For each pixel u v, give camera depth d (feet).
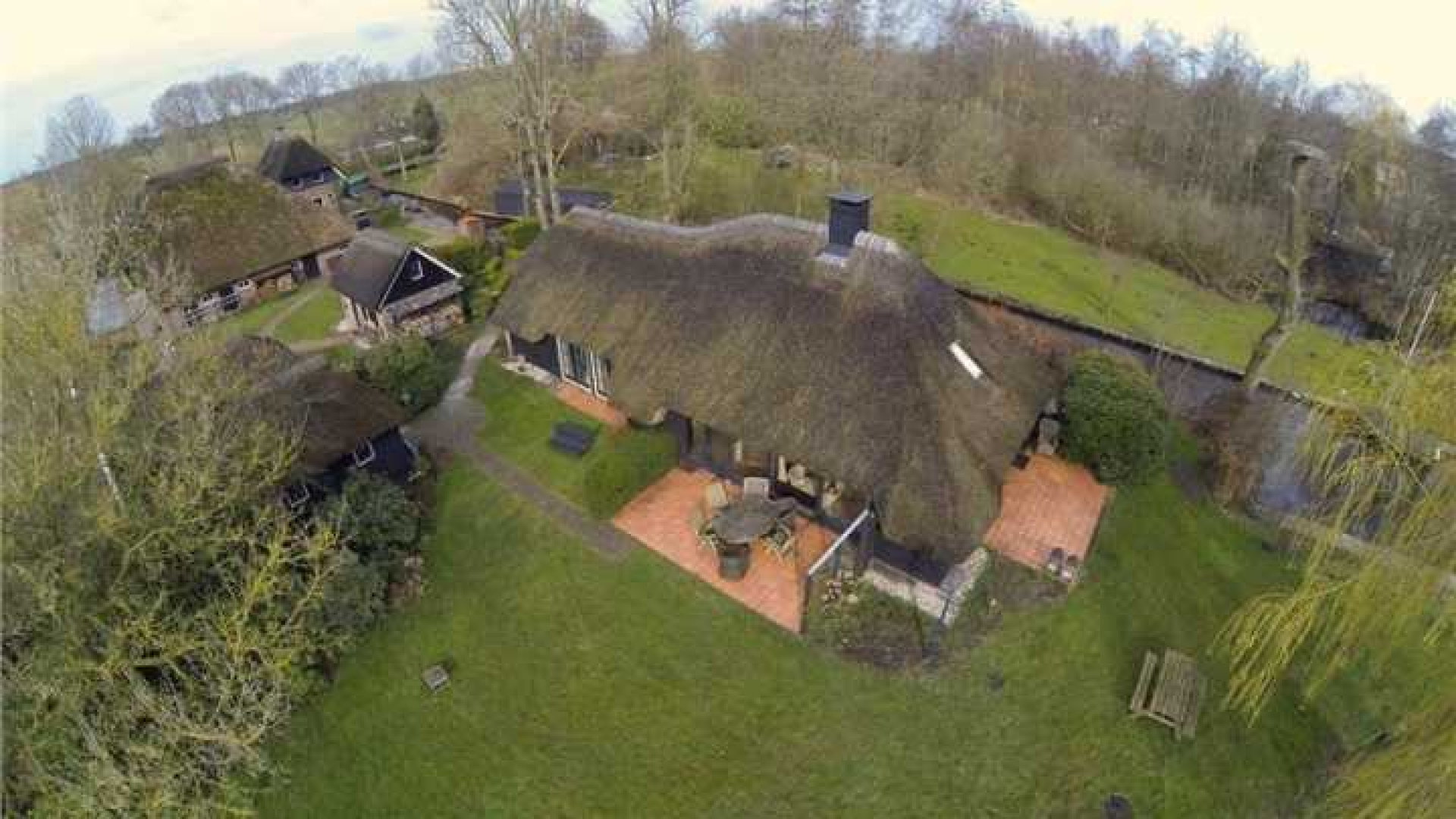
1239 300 137.39
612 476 62.03
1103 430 63.77
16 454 38.14
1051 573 55.98
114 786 35.68
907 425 52.90
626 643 52.21
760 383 59.41
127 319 73.41
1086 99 188.24
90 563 40.06
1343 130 135.64
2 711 35.27
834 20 193.16
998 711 47.19
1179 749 45.16
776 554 58.18
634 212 134.41
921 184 159.74
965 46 206.90
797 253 63.05
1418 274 117.50
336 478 62.80
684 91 129.59
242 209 114.11
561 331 73.51
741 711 47.47
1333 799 37.40
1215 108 168.35
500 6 108.58
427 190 168.66
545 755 45.57
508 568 58.85
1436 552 32.01
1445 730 31.78
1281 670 46.06
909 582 55.47
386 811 43.14
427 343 82.79
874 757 44.78
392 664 51.29
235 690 43.32
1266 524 65.10
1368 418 35.83
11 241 58.08
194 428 47.44
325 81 266.36
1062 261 138.10
